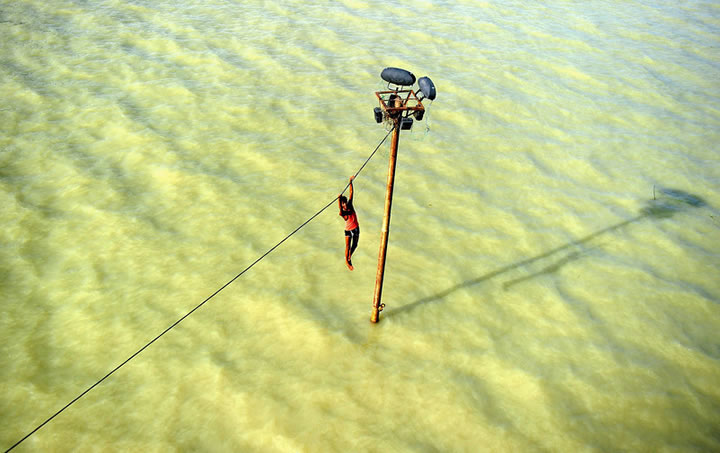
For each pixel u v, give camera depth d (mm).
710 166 21516
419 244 16656
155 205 17531
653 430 11500
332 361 12633
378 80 26969
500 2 40000
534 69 29312
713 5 41406
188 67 26500
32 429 10938
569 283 15523
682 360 13219
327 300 14391
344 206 12109
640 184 20297
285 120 22812
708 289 15500
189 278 14828
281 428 11078
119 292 14289
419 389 12094
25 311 13562
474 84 27156
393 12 36438
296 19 33812
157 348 12773
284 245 16234
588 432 11367
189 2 35125
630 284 15555
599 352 13336
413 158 21062
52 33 28734
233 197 18078
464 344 13359
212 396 11711
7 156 19062
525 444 11055
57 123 21203
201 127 21750
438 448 10883
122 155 19703
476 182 19906
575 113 25078
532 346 13422
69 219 16672
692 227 18047
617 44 33250
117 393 11727
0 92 22797
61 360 12414
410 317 14016
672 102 26453
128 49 27828
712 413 11930
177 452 10602
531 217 18266
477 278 15516
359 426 11219
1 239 15672
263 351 12828
